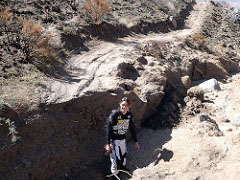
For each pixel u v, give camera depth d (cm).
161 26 2086
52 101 656
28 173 550
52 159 602
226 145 690
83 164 661
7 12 990
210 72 1388
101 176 646
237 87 1235
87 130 709
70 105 683
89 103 716
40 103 639
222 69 1399
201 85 1207
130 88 859
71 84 766
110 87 780
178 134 784
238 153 658
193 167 635
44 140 604
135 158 704
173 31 2216
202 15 2906
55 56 905
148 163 680
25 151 564
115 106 762
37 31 901
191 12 3088
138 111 820
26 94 653
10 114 575
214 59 1455
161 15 2314
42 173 577
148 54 1202
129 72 967
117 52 1117
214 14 3031
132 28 1716
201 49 1598
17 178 529
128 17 1888
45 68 827
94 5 1388
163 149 712
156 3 2794
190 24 2636
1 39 877
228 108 991
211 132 751
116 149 599
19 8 1190
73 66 932
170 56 1305
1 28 947
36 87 700
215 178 599
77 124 687
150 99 872
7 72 728
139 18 1916
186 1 3366
